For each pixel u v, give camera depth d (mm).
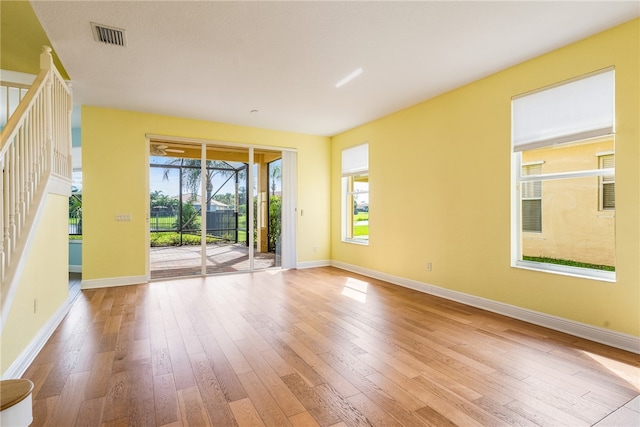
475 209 4016
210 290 4840
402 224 5129
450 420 1864
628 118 2750
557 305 3234
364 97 4582
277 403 2037
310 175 6812
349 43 3113
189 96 4535
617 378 2314
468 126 4098
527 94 3471
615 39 2822
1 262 1989
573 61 3104
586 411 1944
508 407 1986
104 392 2150
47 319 3113
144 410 1959
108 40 3047
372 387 2219
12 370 2297
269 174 7145
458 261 4238
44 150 2871
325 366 2516
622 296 2791
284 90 4305
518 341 2965
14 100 4723
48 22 2756
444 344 2916
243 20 2736
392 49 3234
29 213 2484
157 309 3926
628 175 2756
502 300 3729
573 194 3346
